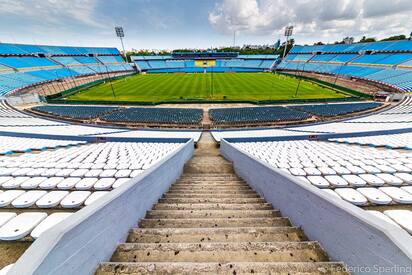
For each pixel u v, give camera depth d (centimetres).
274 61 7794
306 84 4772
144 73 7150
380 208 365
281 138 1416
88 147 1132
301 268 219
